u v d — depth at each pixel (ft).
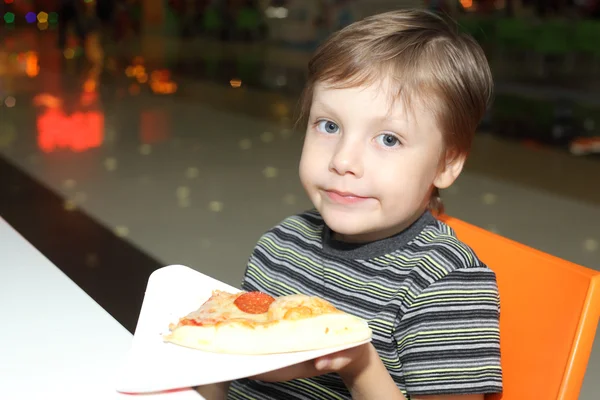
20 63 32.45
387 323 2.94
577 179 14.23
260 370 1.96
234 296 2.34
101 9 48.60
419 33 2.98
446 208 12.05
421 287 2.92
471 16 34.22
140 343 2.20
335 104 2.88
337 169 2.84
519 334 2.91
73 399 2.01
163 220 11.07
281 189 13.20
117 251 9.65
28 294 2.74
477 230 3.28
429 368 2.81
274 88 27.68
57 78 27.68
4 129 17.80
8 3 61.93
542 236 10.68
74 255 9.46
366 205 2.90
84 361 2.23
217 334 2.07
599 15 34.71
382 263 3.12
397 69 2.82
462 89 2.93
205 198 12.42
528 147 17.31
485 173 14.55
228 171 14.43
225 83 28.60
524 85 28.07
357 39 2.94
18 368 2.18
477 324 2.81
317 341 2.04
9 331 2.42
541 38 33.40
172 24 54.08
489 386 2.76
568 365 2.68
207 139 17.57
